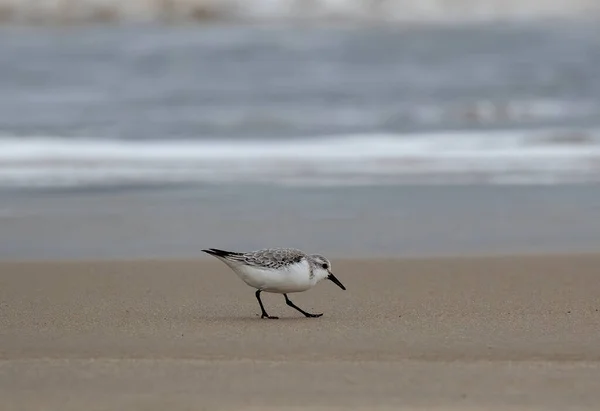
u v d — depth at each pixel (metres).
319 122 28.27
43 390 6.46
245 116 29.17
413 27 58.41
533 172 20.30
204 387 6.52
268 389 6.48
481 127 27.30
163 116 29.36
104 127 26.78
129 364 7.13
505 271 11.97
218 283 11.20
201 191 18.33
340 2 59.75
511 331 8.39
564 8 61.75
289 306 9.74
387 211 16.56
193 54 45.94
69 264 12.45
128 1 57.38
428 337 8.09
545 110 30.77
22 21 56.50
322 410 6.02
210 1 58.03
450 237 14.52
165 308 9.61
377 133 26.08
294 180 19.45
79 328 8.47
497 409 6.07
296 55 46.41
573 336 8.18
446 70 42.12
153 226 15.30
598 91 35.66
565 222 15.73
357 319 8.98
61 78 39.28
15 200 17.41
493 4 61.12
